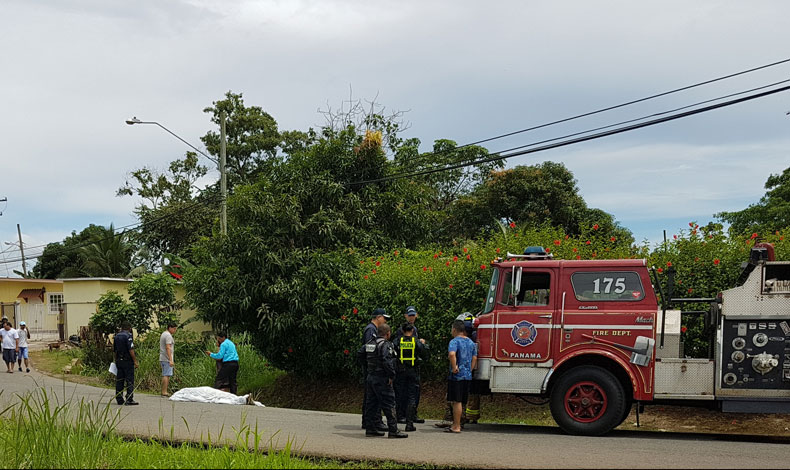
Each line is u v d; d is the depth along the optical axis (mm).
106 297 26250
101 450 8250
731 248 13867
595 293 11000
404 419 11477
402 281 16438
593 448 9367
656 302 10766
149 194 45688
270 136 42188
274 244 19203
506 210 37406
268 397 20156
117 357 14523
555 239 15383
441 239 29953
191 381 21094
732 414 12977
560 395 10836
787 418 12461
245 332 22188
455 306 15414
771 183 34250
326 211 20125
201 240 20734
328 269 18219
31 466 7805
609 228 25359
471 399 12117
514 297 11219
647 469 7891
